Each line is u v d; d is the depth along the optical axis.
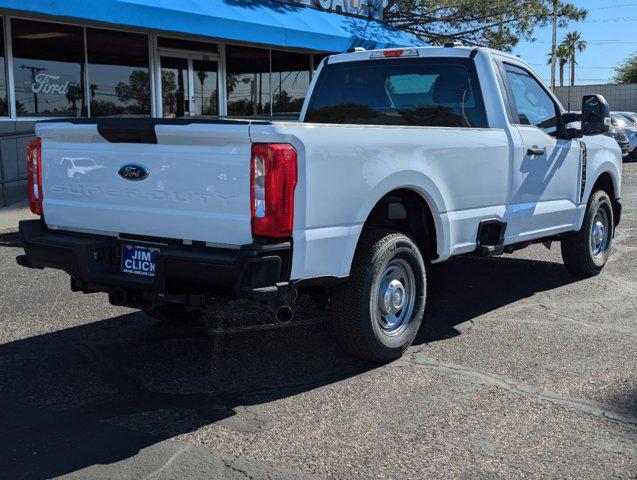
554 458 3.40
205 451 3.47
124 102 13.78
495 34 20.48
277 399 4.12
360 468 3.30
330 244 4.07
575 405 4.02
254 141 3.74
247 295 3.72
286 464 3.34
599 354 4.87
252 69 16.50
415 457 3.41
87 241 4.39
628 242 9.13
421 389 4.25
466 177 5.11
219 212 3.90
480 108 5.72
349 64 6.45
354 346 4.54
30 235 4.67
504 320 5.73
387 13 19.89
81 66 12.97
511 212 5.66
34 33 12.20
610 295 6.52
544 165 6.03
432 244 5.08
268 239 3.81
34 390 4.25
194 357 4.84
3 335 5.30
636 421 3.81
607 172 7.25
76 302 6.23
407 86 6.12
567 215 6.51
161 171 4.08
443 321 5.72
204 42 15.21
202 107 15.39
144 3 11.56
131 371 4.57
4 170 11.41
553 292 6.65
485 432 3.67
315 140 3.92
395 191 4.77
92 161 4.38
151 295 4.27
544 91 6.41
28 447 3.51
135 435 3.64
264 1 14.84
